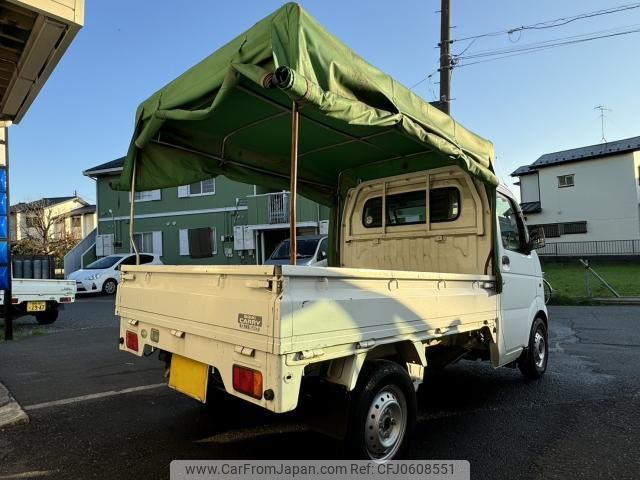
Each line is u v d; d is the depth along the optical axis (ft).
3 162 25.57
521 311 17.07
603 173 87.81
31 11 13.80
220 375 9.67
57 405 15.60
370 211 18.19
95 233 88.58
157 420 14.20
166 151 14.23
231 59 9.91
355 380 9.40
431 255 16.24
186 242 79.30
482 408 15.53
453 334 12.73
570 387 17.92
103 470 10.85
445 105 38.78
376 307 9.78
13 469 10.89
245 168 16.20
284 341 7.84
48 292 34.50
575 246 90.12
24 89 18.99
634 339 27.53
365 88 10.01
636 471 10.93
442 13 38.91
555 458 11.62
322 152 16.43
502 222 16.34
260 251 71.92
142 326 12.24
